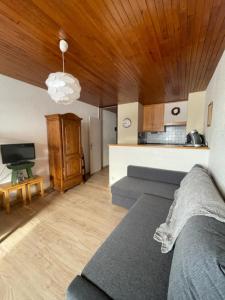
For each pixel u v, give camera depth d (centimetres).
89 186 359
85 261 150
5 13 120
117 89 318
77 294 79
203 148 247
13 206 261
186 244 74
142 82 278
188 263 65
